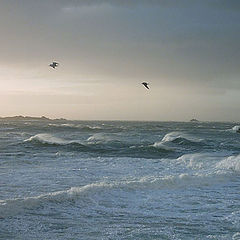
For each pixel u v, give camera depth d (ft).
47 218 32.81
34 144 112.06
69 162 73.05
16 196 41.47
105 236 28.45
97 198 40.22
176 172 61.36
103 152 98.43
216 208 37.81
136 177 55.26
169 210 36.73
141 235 28.81
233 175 56.39
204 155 86.94
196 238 28.27
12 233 28.73
